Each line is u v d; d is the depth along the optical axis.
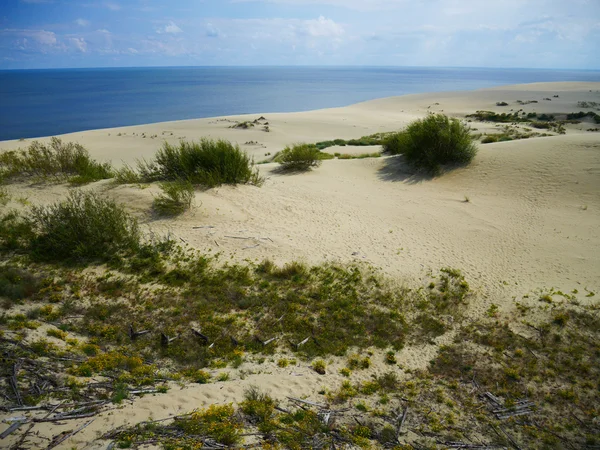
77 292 7.79
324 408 5.31
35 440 3.97
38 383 4.92
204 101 105.31
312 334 7.24
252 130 42.97
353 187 16.70
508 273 9.91
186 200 12.19
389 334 7.45
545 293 8.93
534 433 5.21
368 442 4.74
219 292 8.26
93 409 4.62
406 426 5.14
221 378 5.76
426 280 9.47
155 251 9.72
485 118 50.75
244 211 12.78
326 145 31.23
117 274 8.65
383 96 119.25
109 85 187.00
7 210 11.57
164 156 15.28
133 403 4.85
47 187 14.02
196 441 4.27
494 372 6.50
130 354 6.15
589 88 89.31
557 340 7.35
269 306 7.96
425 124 18.75
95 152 31.28
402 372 6.43
